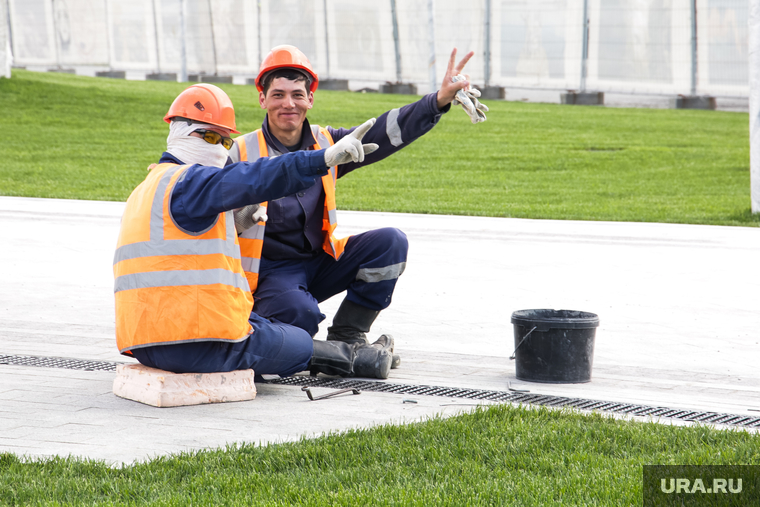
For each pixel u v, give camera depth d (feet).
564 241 40.24
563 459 12.81
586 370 18.10
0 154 76.89
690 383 18.20
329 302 26.91
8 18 148.97
